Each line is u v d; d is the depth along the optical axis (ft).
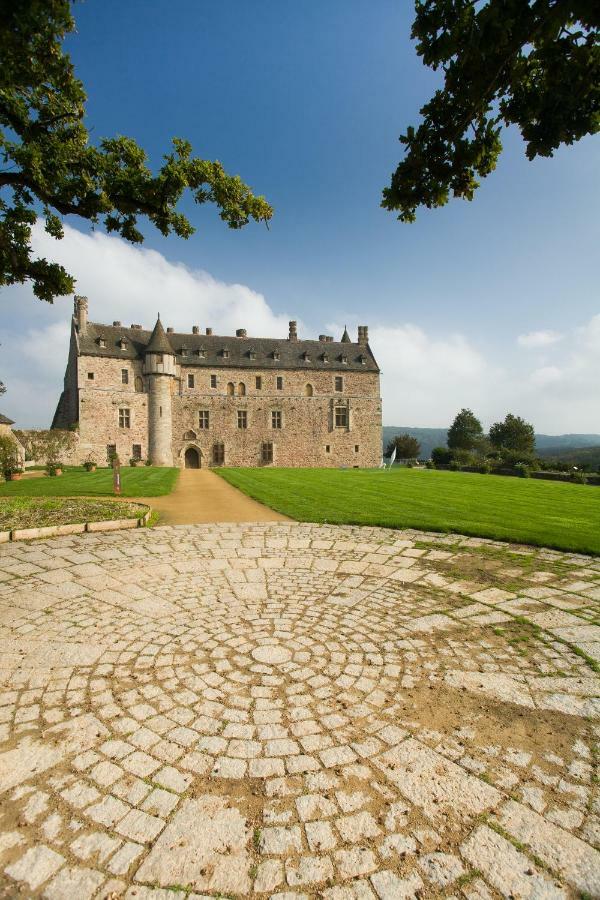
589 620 17.34
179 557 26.53
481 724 11.04
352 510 42.32
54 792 8.93
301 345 166.91
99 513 38.52
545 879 7.13
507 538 30.35
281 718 11.31
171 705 11.84
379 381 164.35
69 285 32.40
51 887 7.09
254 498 52.24
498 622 17.24
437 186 16.63
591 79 13.14
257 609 18.70
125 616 17.79
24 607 18.52
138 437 136.46
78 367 131.03
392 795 8.85
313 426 155.94
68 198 28.84
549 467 110.22
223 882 7.16
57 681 12.94
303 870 7.33
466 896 6.88
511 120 15.23
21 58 18.10
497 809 8.49
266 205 31.50
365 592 20.80
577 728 10.87
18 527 31.63
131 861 7.51
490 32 11.91
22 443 119.65
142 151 29.27
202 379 146.92
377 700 12.09
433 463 138.82
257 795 8.86
